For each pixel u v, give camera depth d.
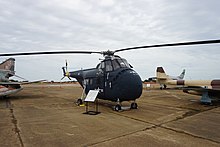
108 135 5.16
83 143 4.49
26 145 4.34
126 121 6.99
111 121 6.96
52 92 23.91
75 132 5.45
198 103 13.08
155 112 9.11
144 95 19.41
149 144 4.45
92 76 11.16
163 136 5.12
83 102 11.70
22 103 12.38
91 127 6.04
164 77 32.03
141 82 9.53
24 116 7.86
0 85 14.81
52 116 7.89
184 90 14.95
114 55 10.49
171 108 10.57
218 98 12.84
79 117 7.70
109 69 10.01
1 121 6.86
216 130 5.80
